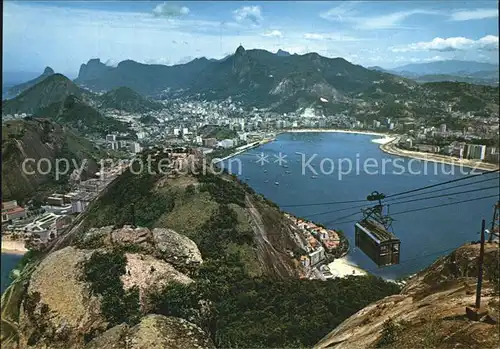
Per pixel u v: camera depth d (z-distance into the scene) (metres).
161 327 16.34
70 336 22.25
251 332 25.27
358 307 31.72
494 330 12.18
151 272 26.41
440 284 18.02
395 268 54.88
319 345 18.30
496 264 17.75
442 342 12.47
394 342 13.51
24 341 22.75
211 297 27.70
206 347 15.88
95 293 24.02
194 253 32.44
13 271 48.25
